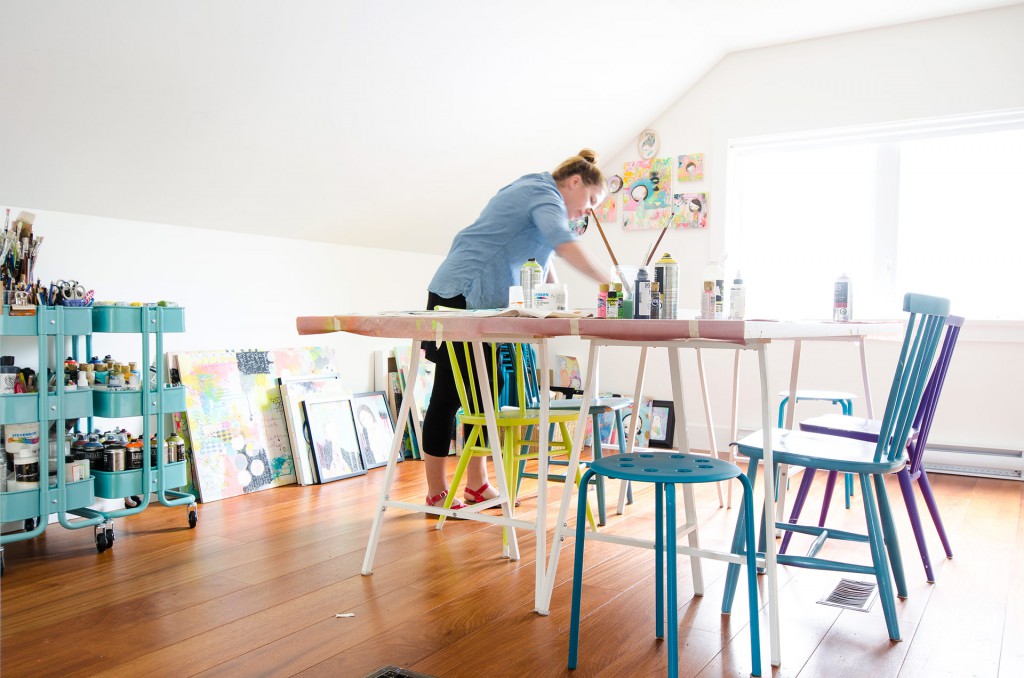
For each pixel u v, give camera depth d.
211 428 3.38
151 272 3.22
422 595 2.18
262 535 2.78
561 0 3.30
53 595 2.17
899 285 4.32
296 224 3.77
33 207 2.80
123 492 2.70
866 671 1.74
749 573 1.74
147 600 2.13
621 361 4.94
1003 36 3.92
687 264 4.73
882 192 4.32
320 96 3.06
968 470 3.98
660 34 3.94
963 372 4.06
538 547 2.08
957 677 1.71
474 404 2.73
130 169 2.89
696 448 4.70
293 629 1.93
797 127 4.39
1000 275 4.11
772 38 4.33
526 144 4.22
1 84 2.32
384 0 2.79
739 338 1.65
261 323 3.72
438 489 2.97
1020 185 4.05
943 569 2.47
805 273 4.58
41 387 2.46
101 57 2.41
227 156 3.09
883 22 4.11
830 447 2.10
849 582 2.35
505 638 1.89
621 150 4.92
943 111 4.04
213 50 2.61
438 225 4.48
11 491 2.40
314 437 3.73
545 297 2.27
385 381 4.38
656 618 1.94
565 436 3.01
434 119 3.58
